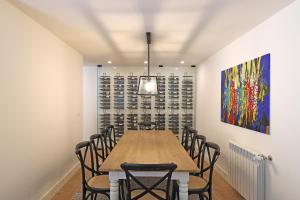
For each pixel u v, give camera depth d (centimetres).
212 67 489
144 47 417
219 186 368
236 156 327
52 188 329
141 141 354
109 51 454
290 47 225
